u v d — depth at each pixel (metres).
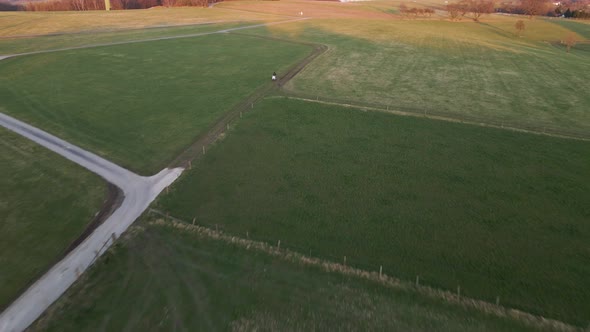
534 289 21.69
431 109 48.03
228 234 26.25
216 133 41.25
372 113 46.06
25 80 59.66
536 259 23.92
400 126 42.50
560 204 29.17
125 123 43.81
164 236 26.11
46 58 72.44
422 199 29.89
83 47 82.56
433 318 19.86
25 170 34.22
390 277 22.56
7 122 44.12
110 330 19.34
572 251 24.56
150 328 19.41
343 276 22.62
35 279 22.64
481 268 23.23
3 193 30.77
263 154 36.75
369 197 30.19
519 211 28.41
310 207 29.03
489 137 39.78
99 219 27.84
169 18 124.50
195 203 29.66
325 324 19.52
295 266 23.41
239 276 22.69
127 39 92.12
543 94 53.97
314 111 46.69
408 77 62.03
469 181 32.16
